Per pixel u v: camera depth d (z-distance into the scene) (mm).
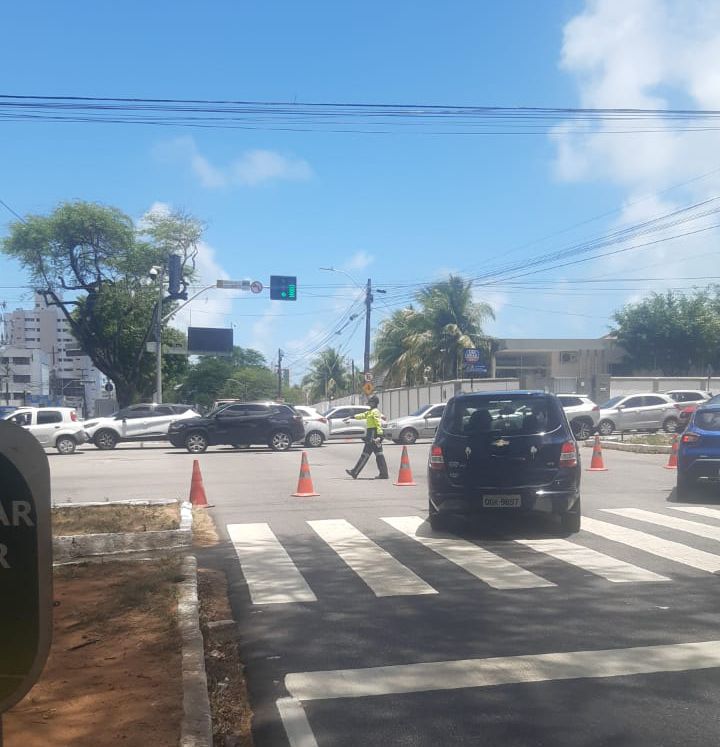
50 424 27641
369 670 5312
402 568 8312
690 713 4520
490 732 4328
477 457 9922
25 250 46000
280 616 6648
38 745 4027
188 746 3945
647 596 7031
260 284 31750
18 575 2525
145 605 6660
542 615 6480
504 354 56938
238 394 88938
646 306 55562
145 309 47469
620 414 31016
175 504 12336
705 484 13008
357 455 25234
